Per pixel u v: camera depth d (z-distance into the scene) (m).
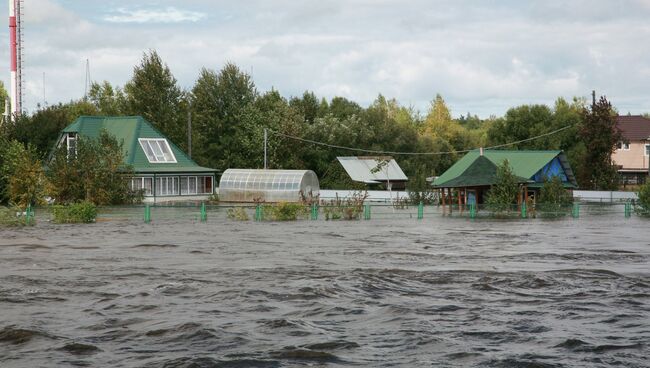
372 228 43.03
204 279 22.20
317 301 18.70
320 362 13.34
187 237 36.78
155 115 94.44
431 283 21.48
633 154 100.12
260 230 41.44
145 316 17.03
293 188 71.38
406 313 17.25
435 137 120.12
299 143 94.88
